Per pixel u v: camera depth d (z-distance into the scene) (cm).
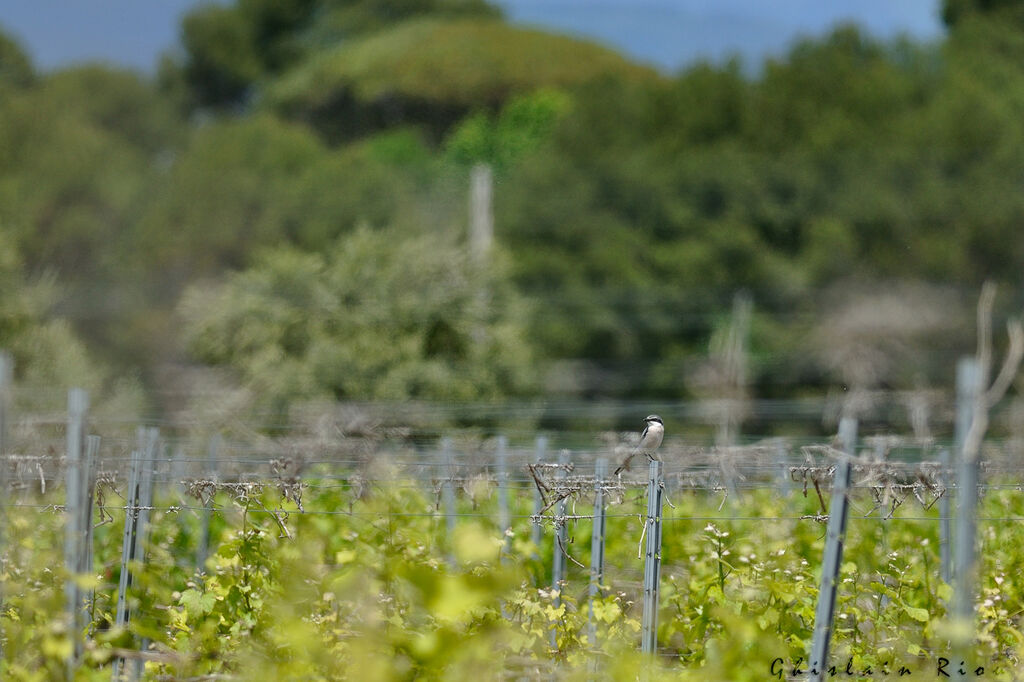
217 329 6888
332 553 2164
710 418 8331
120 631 1709
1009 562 2178
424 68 15975
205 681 1669
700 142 10906
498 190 10956
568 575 2275
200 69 16538
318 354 6625
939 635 1938
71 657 1569
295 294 6931
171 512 2153
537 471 2083
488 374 7044
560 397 9431
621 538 2384
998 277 9750
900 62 11625
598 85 11725
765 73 11325
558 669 1653
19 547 2000
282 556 1973
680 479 2048
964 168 10150
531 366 7638
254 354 6831
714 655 1812
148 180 12312
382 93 15888
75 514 1752
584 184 10488
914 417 3978
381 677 1217
